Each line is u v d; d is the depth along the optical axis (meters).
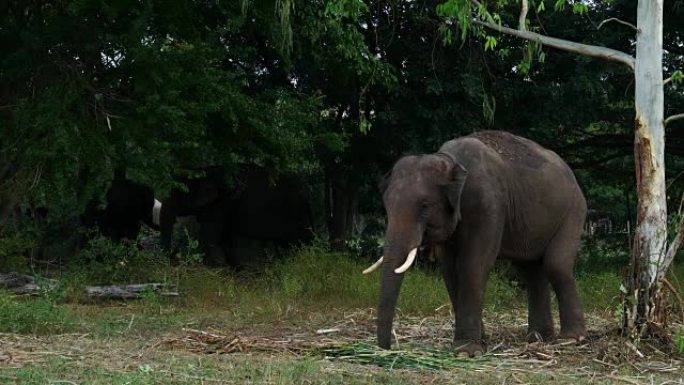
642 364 7.45
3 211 12.52
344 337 8.95
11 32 12.54
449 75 15.30
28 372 5.96
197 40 12.55
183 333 8.62
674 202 18.05
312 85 16.09
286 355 7.32
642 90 8.41
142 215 17.77
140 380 5.81
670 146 17.11
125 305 11.42
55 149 11.31
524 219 8.35
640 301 8.12
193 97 12.52
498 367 7.07
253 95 14.83
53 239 16.89
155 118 11.87
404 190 7.30
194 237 20.41
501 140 8.60
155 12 12.38
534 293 9.01
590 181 20.66
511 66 15.54
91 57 12.34
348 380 6.20
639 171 8.34
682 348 7.42
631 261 8.27
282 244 17.58
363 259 14.98
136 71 11.95
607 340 8.09
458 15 8.96
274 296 12.09
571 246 8.70
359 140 16.34
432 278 12.55
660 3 8.44
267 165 14.42
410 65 15.52
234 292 12.41
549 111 15.33
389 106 15.55
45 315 8.63
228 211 16.88
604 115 16.67
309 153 15.57
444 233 7.43
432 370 6.82
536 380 6.56
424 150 15.45
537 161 8.56
